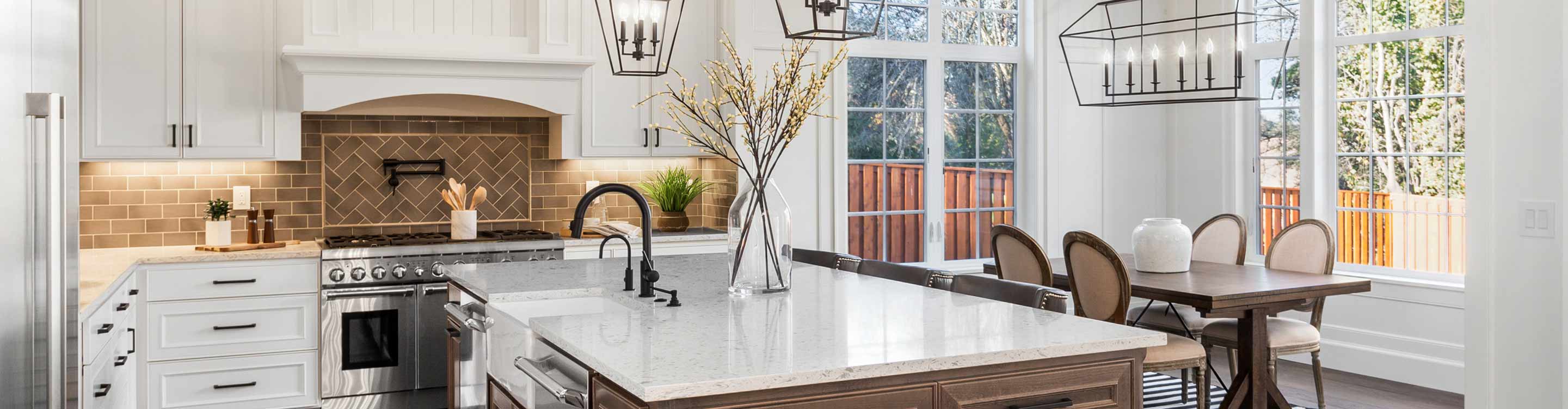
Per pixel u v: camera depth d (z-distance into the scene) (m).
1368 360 5.57
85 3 4.54
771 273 2.94
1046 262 4.24
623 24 3.28
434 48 5.05
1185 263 4.53
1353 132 5.73
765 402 1.88
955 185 6.34
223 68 4.79
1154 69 4.71
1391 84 5.52
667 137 5.57
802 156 5.75
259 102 4.86
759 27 5.57
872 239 6.08
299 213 5.27
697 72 5.55
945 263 6.31
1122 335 2.24
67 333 2.40
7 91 2.12
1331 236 4.68
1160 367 3.90
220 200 4.96
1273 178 6.12
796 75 2.91
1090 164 6.48
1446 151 5.26
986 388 2.09
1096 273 4.05
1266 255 5.03
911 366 1.98
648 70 5.48
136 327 4.41
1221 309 3.86
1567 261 3.25
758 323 2.41
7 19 2.11
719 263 3.79
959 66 6.34
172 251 4.78
